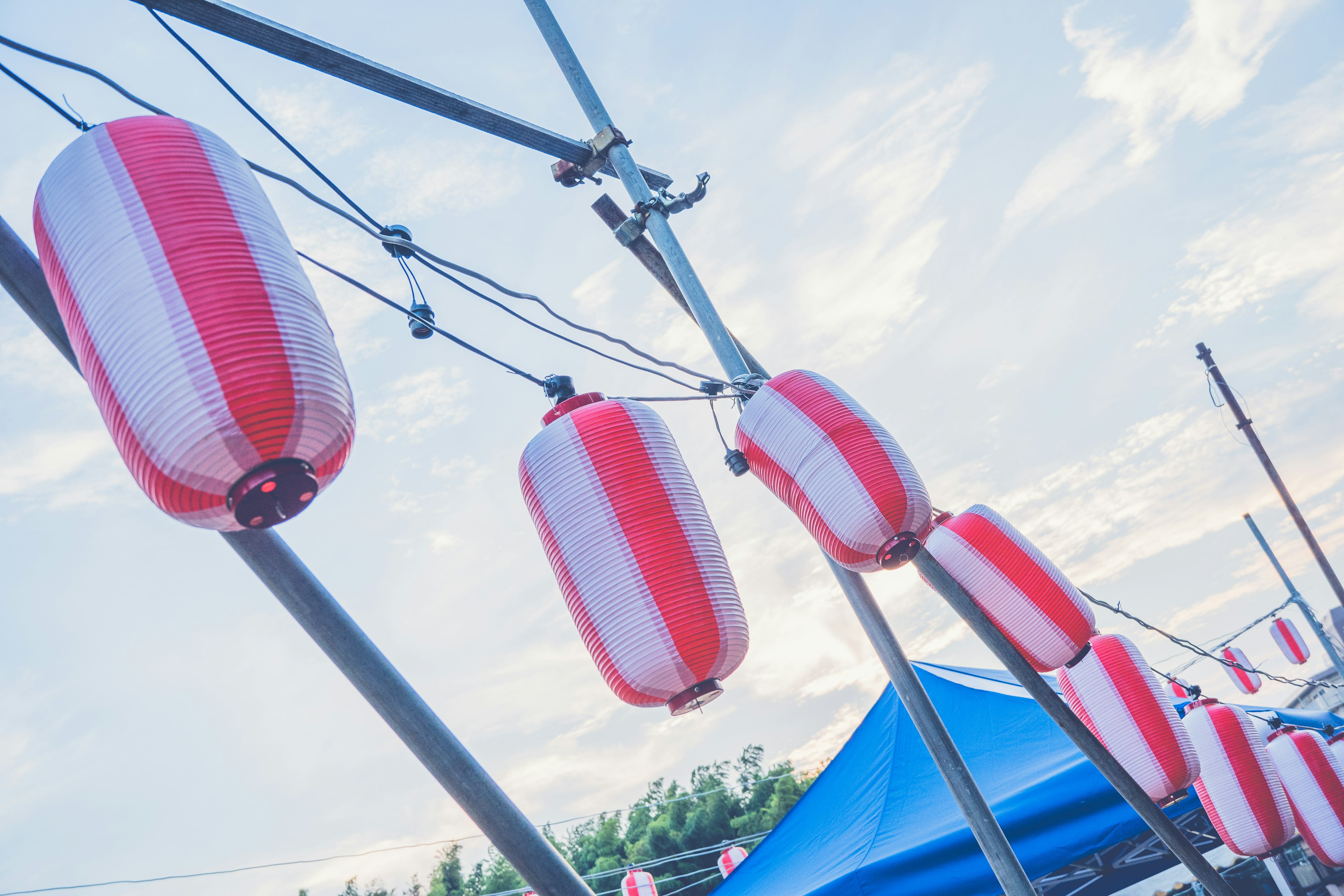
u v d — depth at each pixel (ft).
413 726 6.00
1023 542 11.80
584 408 7.97
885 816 15.90
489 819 6.01
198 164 5.24
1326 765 20.49
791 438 9.04
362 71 9.15
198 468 4.83
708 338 11.54
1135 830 14.15
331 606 6.01
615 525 7.32
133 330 4.76
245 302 4.91
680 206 12.44
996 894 13.89
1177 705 19.25
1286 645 44.16
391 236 8.25
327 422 5.13
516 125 10.98
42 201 5.18
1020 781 15.55
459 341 8.36
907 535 8.95
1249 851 17.39
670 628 7.12
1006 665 11.37
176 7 7.61
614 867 94.89
